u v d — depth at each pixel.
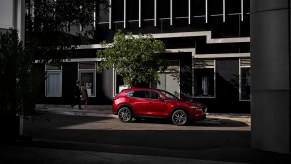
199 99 25.91
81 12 14.62
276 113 9.97
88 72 28.23
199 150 10.63
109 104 27.69
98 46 27.41
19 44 10.38
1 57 10.17
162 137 13.34
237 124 18.73
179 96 26.27
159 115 18.14
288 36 9.88
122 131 14.91
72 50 15.01
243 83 25.05
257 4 10.48
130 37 22.97
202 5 25.88
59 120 18.53
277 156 9.27
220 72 25.55
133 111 18.45
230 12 25.25
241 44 24.94
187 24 26.09
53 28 14.27
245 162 8.40
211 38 25.06
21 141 11.26
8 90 10.03
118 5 27.67
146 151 9.80
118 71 22.61
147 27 26.91
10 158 8.42
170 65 26.64
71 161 8.19
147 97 18.52
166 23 26.53
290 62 9.83
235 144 11.80
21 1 12.26
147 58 21.94
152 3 26.89
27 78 10.22
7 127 10.85
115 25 27.64
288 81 9.78
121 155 9.02
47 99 29.17
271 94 10.09
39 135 13.27
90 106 26.95
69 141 12.00
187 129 16.06
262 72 10.33
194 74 25.98
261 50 10.36
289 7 9.88
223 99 25.41
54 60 14.89
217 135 14.05
